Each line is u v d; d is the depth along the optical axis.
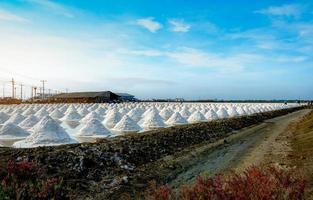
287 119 49.44
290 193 7.67
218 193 7.31
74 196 11.54
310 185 10.77
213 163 17.12
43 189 9.30
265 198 7.08
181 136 24.81
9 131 25.59
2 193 8.56
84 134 27.47
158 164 16.94
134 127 32.66
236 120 39.56
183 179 14.03
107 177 14.11
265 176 7.82
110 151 17.03
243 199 7.14
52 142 22.30
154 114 38.84
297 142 22.89
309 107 96.12
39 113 44.44
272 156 18.34
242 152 20.17
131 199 11.46
